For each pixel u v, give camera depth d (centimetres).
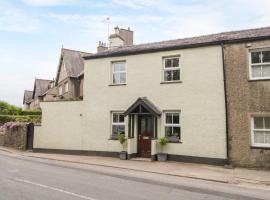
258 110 1534
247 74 1579
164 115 1825
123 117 1988
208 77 1692
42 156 1997
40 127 2344
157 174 1364
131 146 1864
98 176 1236
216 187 1088
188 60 1767
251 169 1503
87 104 2125
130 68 1970
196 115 1709
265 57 1560
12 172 1262
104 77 2070
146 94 1891
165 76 1864
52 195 862
